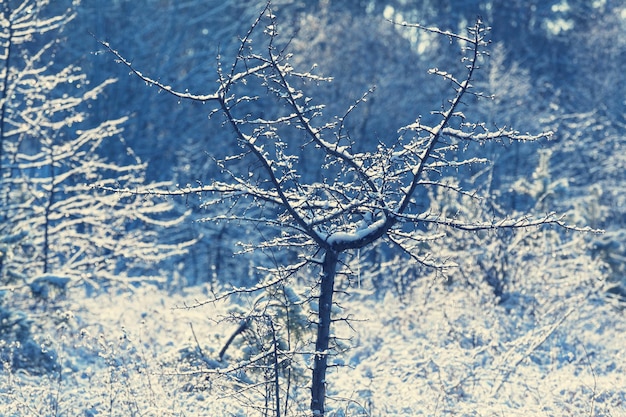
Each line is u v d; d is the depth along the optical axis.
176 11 59.59
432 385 15.77
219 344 15.41
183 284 33.62
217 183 11.30
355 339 20.66
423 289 24.42
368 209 11.69
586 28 79.12
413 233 11.74
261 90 53.34
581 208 35.81
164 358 15.29
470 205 26.41
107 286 29.72
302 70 54.41
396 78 56.81
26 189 25.70
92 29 54.69
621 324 25.38
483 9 78.88
